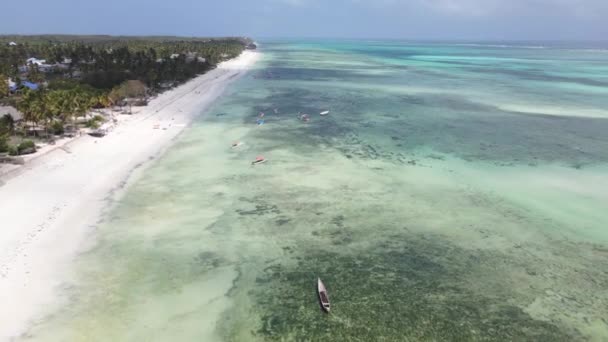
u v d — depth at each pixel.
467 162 59.69
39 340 25.98
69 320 27.69
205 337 26.86
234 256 35.69
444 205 46.03
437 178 53.62
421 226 41.47
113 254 35.16
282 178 52.81
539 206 46.06
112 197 45.78
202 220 41.56
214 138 69.44
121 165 55.28
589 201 47.31
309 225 41.25
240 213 43.34
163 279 32.28
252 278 32.91
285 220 42.12
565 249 37.81
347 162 59.03
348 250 37.12
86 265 33.44
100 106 84.00
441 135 73.50
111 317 28.16
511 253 37.06
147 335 26.78
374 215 43.53
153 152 61.25
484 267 34.97
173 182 50.56
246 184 50.69
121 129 71.50
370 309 29.80
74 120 72.44
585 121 84.12
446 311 29.77
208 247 36.88
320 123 81.44
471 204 46.38
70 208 42.62
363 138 71.25
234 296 30.77
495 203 46.69
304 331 27.66
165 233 38.88
